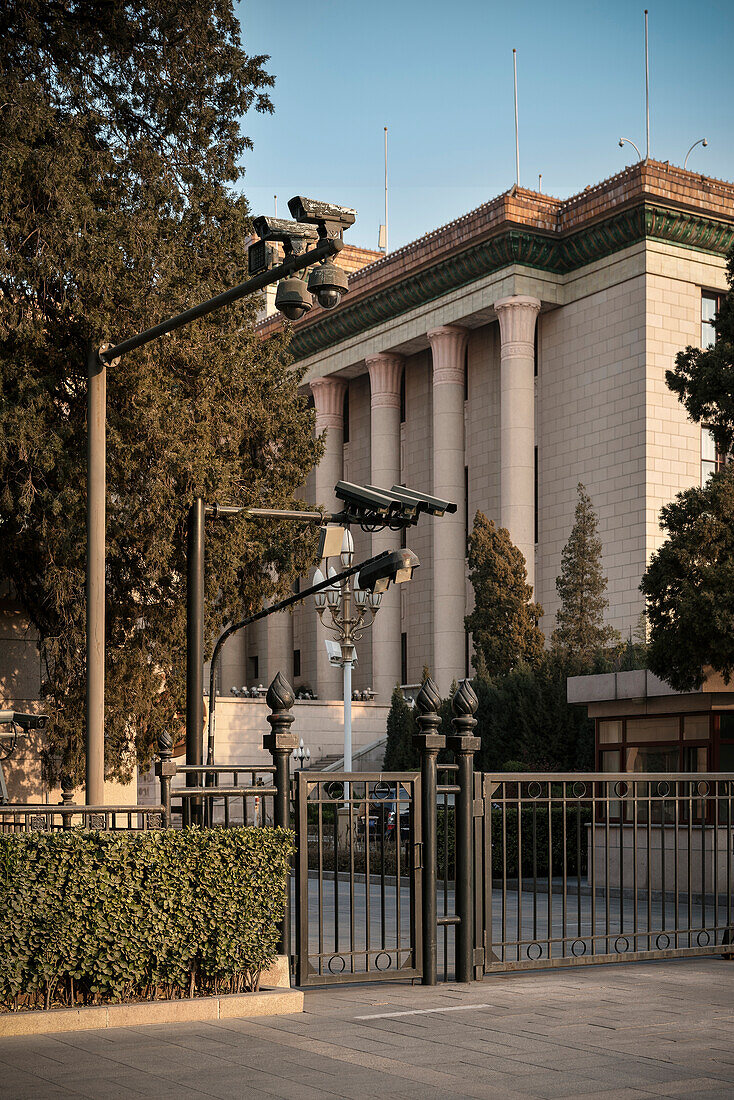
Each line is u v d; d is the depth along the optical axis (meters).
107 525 18.73
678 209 46.97
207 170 21.19
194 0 20.36
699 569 21.25
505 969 10.14
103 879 8.16
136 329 18.39
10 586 21.47
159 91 20.50
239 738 50.19
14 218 17.28
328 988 9.70
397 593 56.53
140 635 20.81
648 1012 8.48
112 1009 8.02
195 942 8.45
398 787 9.91
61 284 17.75
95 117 19.25
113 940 8.17
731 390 23.14
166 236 19.81
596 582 41.56
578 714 35.28
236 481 21.42
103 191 18.84
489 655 41.88
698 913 16.23
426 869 9.85
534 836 10.37
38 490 17.55
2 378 17.31
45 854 8.02
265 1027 8.00
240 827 8.98
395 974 9.62
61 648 19.67
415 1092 6.22
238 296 11.00
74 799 20.59
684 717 21.27
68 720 19.72
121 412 18.55
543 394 51.97
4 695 22.20
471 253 51.47
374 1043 7.45
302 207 10.32
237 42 21.47
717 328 23.81
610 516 47.75
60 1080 6.45
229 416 21.47
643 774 10.85
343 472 64.38
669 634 20.92
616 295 48.47
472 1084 6.40
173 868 8.42
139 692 20.77
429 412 59.03
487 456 54.81
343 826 27.61
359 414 63.81
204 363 19.72
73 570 18.69
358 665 59.78
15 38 18.70
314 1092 6.21
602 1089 6.30
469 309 52.66
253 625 68.19
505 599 42.25
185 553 20.36
